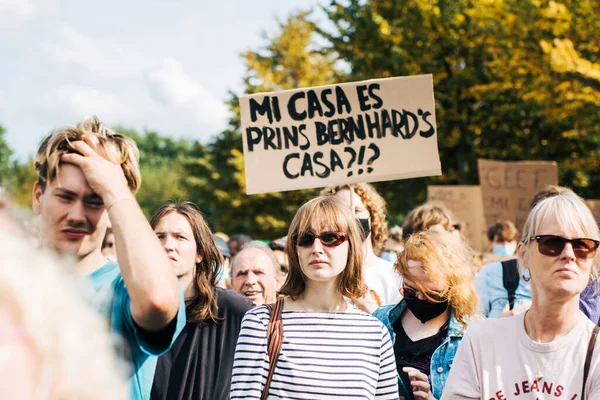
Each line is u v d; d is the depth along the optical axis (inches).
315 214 123.9
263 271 194.1
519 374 111.9
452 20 871.7
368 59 919.7
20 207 43.8
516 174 405.7
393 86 198.8
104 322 41.8
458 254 146.4
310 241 122.6
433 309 144.1
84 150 83.7
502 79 812.6
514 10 675.4
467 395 115.1
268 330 120.4
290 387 116.6
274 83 1208.2
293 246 126.6
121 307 85.9
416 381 136.6
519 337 113.7
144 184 2842.0
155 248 80.3
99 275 88.5
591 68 588.4
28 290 35.0
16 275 35.0
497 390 112.3
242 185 1202.0
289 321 121.6
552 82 662.5
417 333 147.1
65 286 37.3
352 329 122.2
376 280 183.0
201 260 154.6
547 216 111.3
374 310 164.1
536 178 402.9
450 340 143.3
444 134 937.5
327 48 984.9
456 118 916.6
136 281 77.9
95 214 85.6
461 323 143.9
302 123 197.8
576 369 109.5
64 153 83.7
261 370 117.6
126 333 85.4
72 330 36.4
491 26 722.8
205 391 142.7
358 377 117.9
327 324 121.6
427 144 198.1
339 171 197.0
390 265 187.9
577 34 653.3
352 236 125.6
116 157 86.1
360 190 205.2
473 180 962.1
